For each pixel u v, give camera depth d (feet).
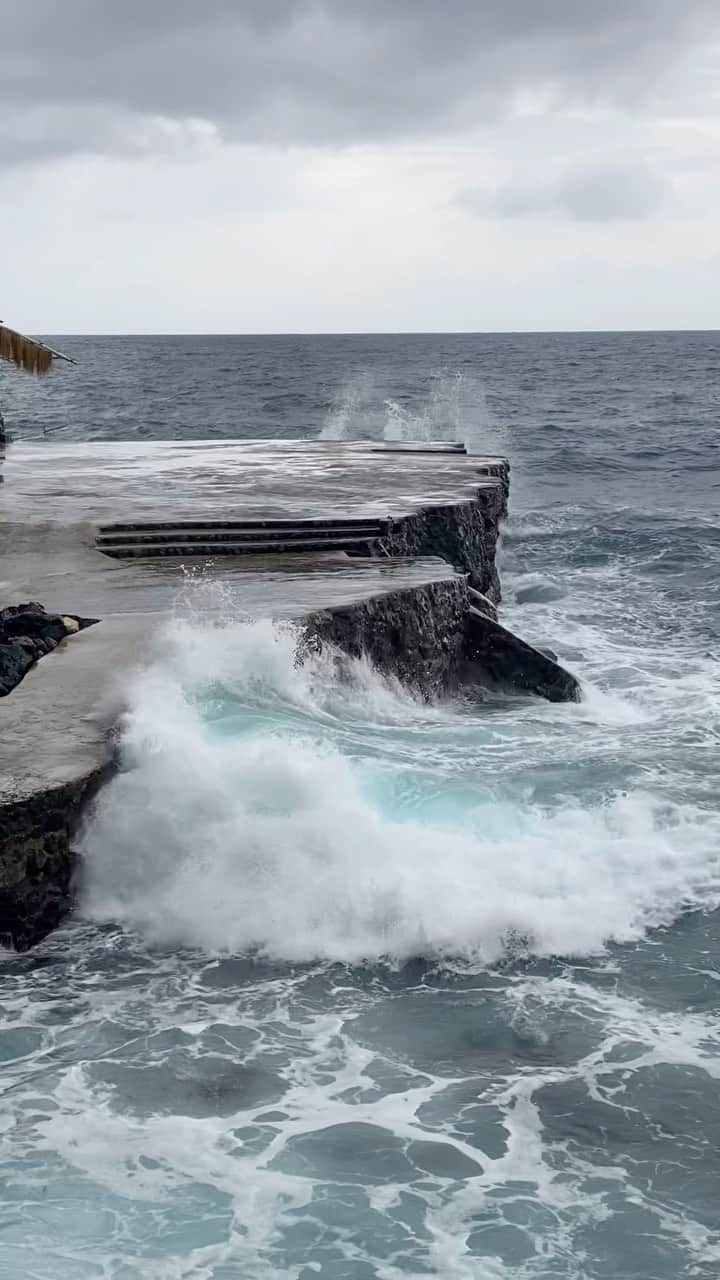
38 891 24.41
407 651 40.65
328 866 25.12
